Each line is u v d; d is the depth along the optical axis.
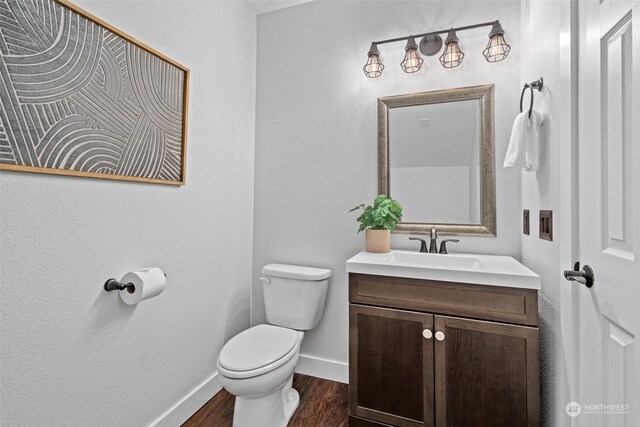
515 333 1.25
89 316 1.18
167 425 1.52
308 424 1.61
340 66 2.07
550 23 1.22
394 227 1.81
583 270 0.95
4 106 0.93
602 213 0.85
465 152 1.80
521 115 1.31
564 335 1.06
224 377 1.37
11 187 0.96
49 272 1.06
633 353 0.70
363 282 1.50
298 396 1.81
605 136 0.84
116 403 1.28
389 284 1.46
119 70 1.28
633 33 0.70
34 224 1.02
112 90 1.25
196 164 1.73
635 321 0.69
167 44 1.53
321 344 2.08
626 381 0.73
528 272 1.28
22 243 0.99
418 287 1.41
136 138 1.36
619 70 0.77
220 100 1.92
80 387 1.15
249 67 2.22
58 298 1.08
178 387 1.61
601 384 0.85
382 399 1.46
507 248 1.71
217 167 1.90
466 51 1.79
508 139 1.71
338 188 2.06
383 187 1.94
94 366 1.20
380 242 1.79
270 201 2.23
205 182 1.80
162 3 1.50
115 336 1.28
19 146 0.96
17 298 0.97
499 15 1.73
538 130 1.33
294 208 2.17
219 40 1.91
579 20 0.99
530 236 1.51
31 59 0.99
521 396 1.24
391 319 1.45
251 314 2.26
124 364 1.32
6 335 0.95
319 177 2.11
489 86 1.73
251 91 2.24
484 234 1.75
